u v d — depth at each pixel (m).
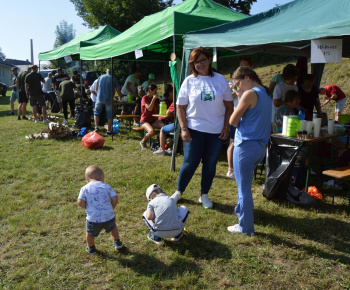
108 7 26.91
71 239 3.47
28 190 4.92
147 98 7.59
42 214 4.07
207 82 3.84
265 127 3.25
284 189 4.30
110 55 7.96
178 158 6.61
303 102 5.47
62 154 7.00
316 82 7.95
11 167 6.08
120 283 2.72
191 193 4.73
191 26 5.72
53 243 3.39
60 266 2.96
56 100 13.40
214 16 6.53
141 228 3.68
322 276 2.79
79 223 3.82
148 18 8.84
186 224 3.75
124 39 7.30
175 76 5.55
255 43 3.96
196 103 3.83
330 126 4.64
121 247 3.19
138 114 9.95
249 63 5.27
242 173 3.33
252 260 3.03
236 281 2.75
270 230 3.56
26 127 10.16
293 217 3.91
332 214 3.97
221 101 3.85
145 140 7.50
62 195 4.72
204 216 3.95
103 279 2.80
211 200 4.49
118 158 6.68
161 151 6.90
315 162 6.17
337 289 2.62
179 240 3.40
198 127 3.89
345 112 10.76
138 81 10.92
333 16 3.76
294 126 4.17
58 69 13.34
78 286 2.71
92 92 10.76
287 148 4.10
